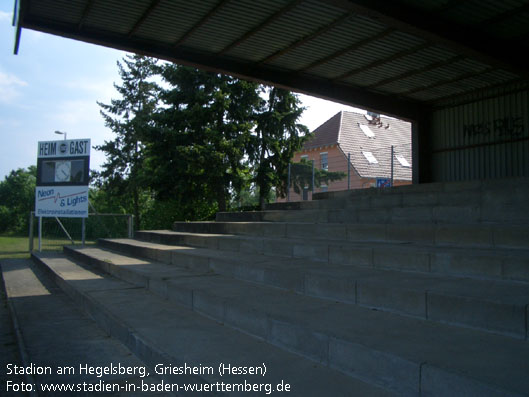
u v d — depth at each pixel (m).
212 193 21.47
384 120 31.14
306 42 8.94
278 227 7.91
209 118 20.22
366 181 13.87
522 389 2.04
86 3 7.27
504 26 8.25
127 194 32.97
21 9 7.30
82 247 13.76
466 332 3.01
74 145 15.28
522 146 11.09
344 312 3.69
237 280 5.62
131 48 8.80
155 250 8.57
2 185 59.47
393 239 5.85
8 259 15.05
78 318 5.79
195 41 8.90
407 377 2.50
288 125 21.92
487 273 3.92
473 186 7.99
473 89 11.88
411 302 3.48
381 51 9.38
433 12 7.69
